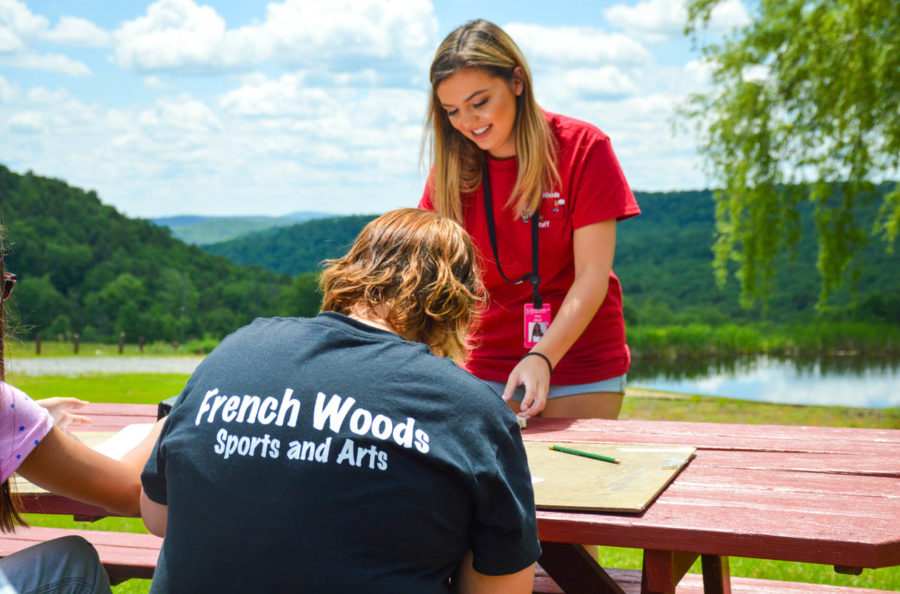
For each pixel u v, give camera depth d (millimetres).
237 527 1102
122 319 68125
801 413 13695
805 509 1425
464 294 1332
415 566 1107
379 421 1107
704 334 33344
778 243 15320
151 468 1252
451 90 2287
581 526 1388
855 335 33469
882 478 1624
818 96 14305
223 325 72188
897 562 1267
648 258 78375
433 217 1399
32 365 36188
